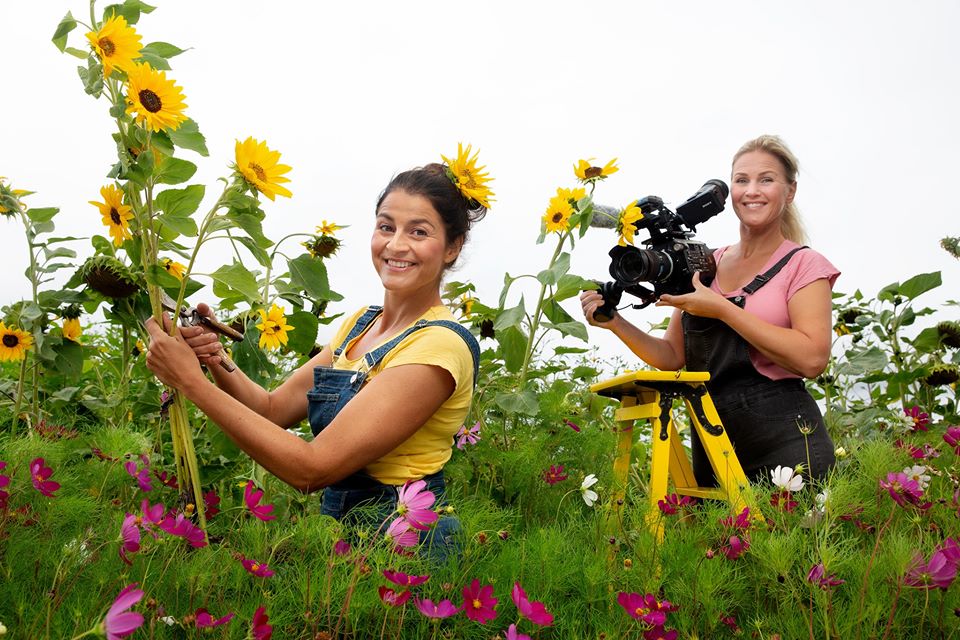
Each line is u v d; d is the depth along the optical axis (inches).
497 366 132.9
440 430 79.4
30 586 56.4
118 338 141.5
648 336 123.6
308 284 92.6
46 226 97.0
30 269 95.7
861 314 175.3
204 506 79.8
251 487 64.9
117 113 69.1
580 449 120.1
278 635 55.6
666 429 96.4
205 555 60.1
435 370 75.1
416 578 54.6
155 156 72.2
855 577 65.0
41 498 65.9
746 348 109.0
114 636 39.6
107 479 79.4
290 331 106.6
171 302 76.0
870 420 161.3
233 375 85.7
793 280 111.1
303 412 91.4
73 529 67.2
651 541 71.2
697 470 116.3
